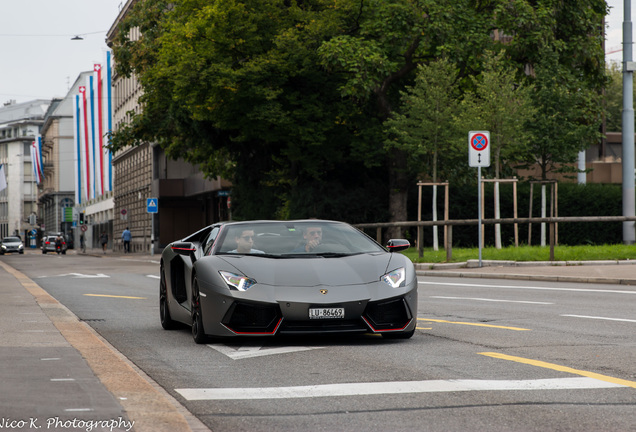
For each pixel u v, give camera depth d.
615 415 8.24
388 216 52.53
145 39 61.44
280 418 8.24
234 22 47.41
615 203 50.72
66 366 10.60
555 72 44.28
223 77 47.03
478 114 42.56
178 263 16.05
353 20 49.09
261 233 15.06
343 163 54.19
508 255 34.75
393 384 9.98
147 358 12.62
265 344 13.91
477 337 14.41
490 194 50.06
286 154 51.91
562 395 9.25
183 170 103.62
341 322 13.13
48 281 36.34
